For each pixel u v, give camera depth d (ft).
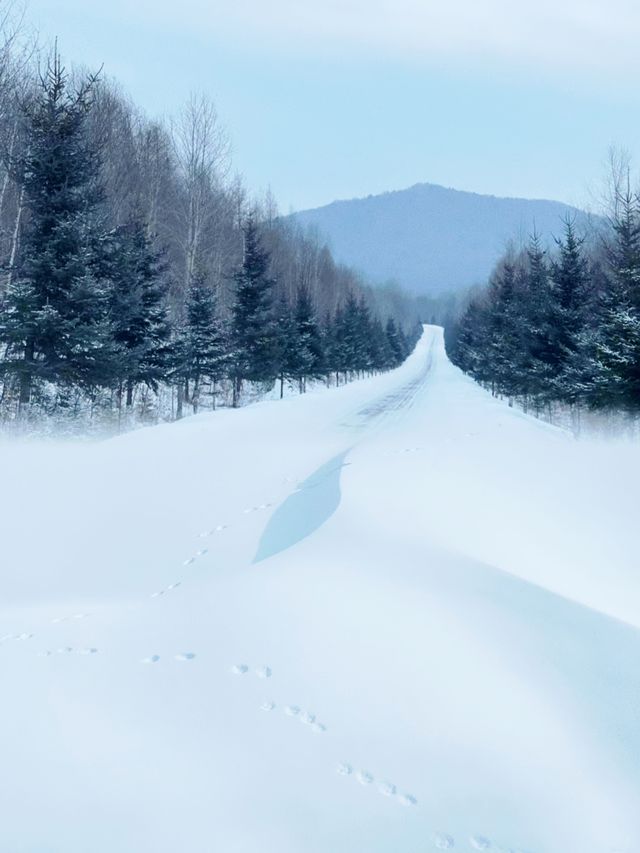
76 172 51.62
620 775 9.39
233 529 27.71
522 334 86.12
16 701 11.31
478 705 11.03
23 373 49.96
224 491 34.50
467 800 8.84
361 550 18.93
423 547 19.51
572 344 73.67
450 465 33.83
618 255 63.36
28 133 52.34
